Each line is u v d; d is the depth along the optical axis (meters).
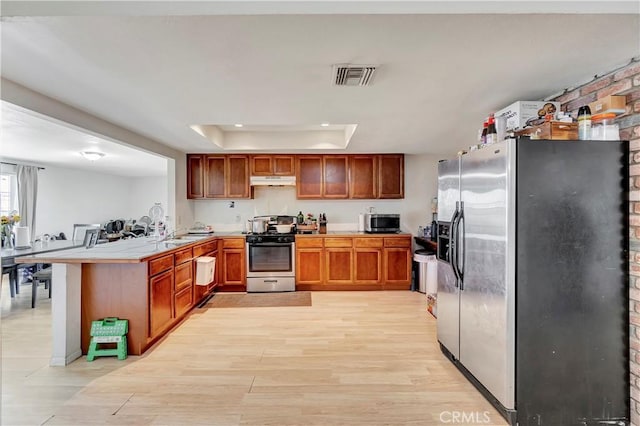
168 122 3.12
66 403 2.08
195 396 2.16
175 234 4.45
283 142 4.66
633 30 1.52
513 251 1.84
